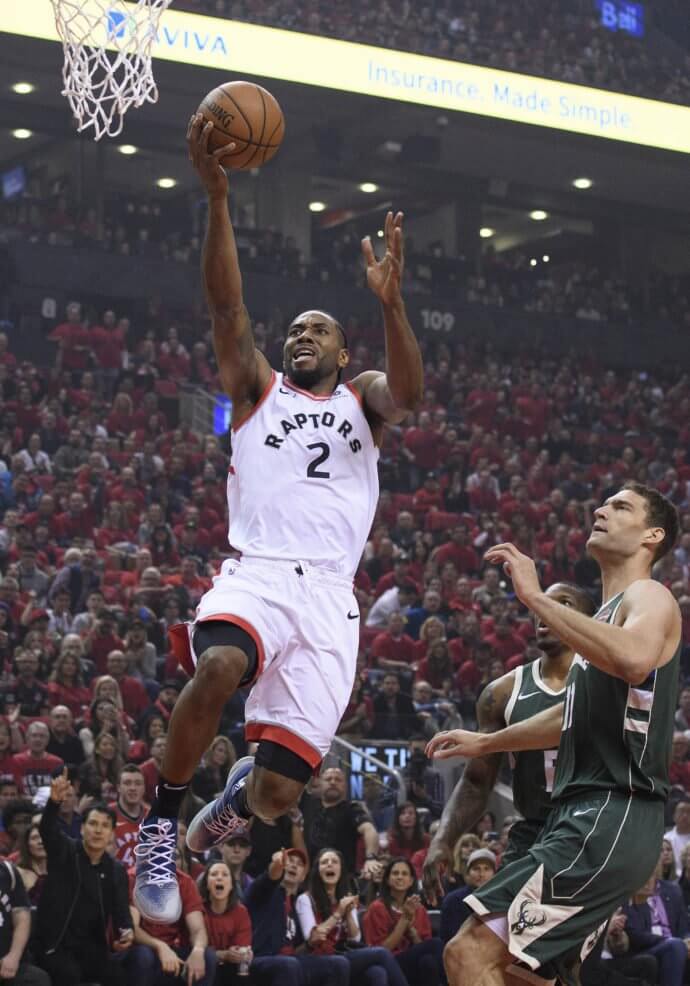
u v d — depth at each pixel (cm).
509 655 1902
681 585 2192
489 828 1437
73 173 3622
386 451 2786
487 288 3762
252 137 512
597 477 2930
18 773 1318
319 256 3872
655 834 529
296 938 1148
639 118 3456
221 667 475
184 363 2955
